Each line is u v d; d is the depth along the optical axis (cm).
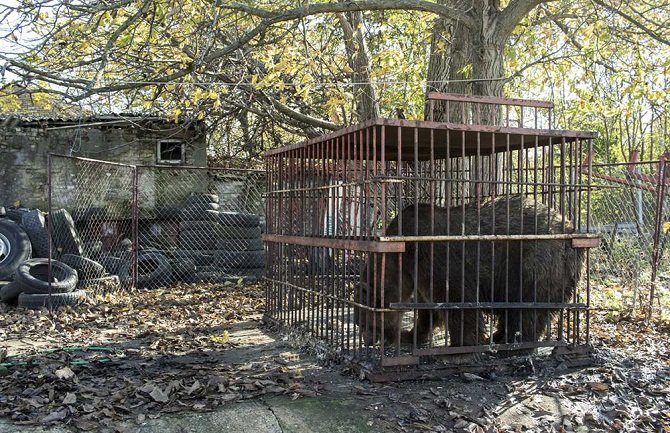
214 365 555
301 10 810
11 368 526
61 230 1020
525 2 805
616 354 593
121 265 1068
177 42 976
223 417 422
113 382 498
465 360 525
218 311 852
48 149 1353
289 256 678
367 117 1119
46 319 759
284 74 1078
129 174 1369
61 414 418
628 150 1716
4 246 1005
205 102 1202
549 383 507
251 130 1762
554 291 555
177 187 1391
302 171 646
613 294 855
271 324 723
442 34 923
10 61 673
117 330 722
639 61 997
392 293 544
